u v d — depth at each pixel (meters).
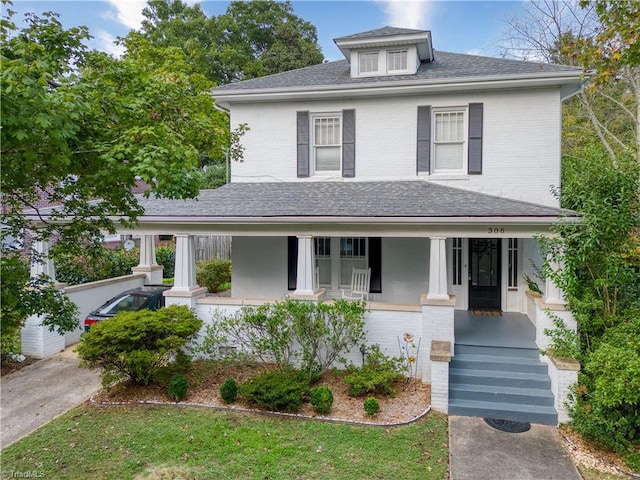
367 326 8.77
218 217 9.09
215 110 10.88
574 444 6.28
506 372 7.82
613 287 7.66
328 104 11.36
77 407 7.45
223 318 9.07
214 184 26.42
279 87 11.23
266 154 11.78
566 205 8.63
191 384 8.28
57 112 4.35
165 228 9.62
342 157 11.32
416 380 8.45
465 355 8.21
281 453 5.85
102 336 7.45
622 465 5.73
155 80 6.20
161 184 5.02
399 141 10.95
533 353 8.07
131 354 7.55
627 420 5.95
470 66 11.19
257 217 8.95
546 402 7.16
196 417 6.96
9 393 8.10
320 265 11.44
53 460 5.70
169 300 9.47
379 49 11.35
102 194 5.75
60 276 12.55
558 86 9.95
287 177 11.69
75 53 5.52
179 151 5.30
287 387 7.23
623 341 6.54
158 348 7.95
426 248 10.70
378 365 8.27
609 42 9.05
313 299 8.95
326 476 5.32
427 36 10.86
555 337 7.44
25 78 3.94
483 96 10.36
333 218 8.62
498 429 6.71
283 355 8.63
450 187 10.22
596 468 5.66
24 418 7.07
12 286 5.30
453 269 11.34
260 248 11.54
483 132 10.38
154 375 8.18
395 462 5.68
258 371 8.88
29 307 5.50
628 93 18.27
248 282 11.63
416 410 7.26
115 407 7.38
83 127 5.15
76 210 6.50
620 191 7.26
